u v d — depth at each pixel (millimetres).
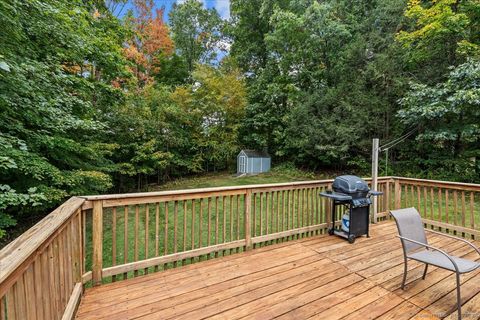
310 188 4141
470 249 3494
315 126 10000
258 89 13344
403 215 2750
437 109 6547
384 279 2688
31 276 1295
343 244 3684
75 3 5359
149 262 2779
